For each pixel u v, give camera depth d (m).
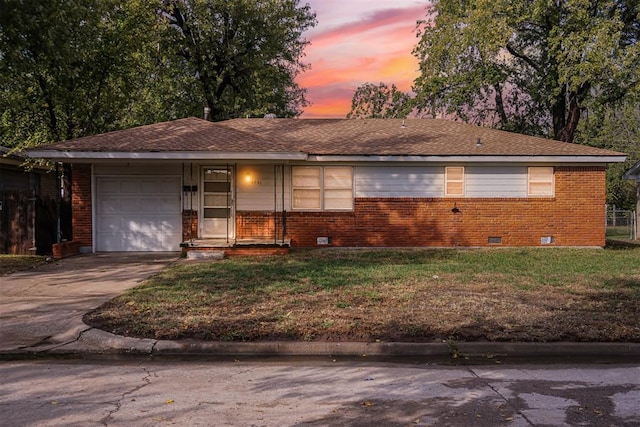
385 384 6.02
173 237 18.02
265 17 31.30
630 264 14.48
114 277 12.90
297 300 9.70
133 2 20.31
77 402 5.42
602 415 5.05
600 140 41.00
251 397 5.59
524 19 24.97
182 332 7.79
